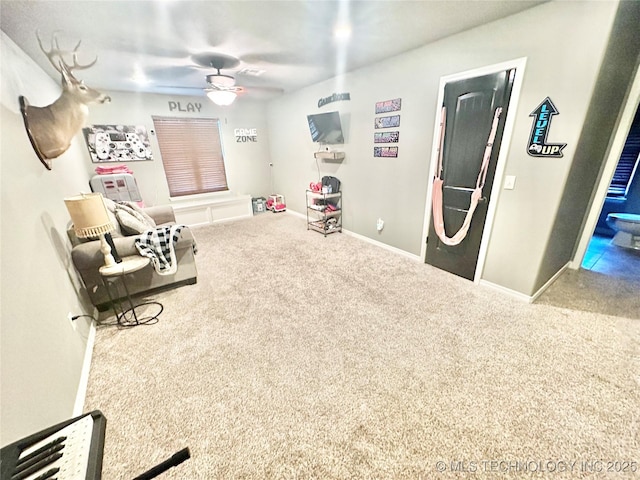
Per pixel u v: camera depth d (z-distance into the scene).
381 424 1.44
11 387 1.07
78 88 2.10
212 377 1.76
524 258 2.45
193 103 4.94
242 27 2.17
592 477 1.20
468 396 1.59
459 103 2.60
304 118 4.78
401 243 3.63
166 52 2.67
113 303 2.32
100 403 1.59
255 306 2.54
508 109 2.28
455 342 2.02
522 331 2.12
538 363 1.80
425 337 2.08
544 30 1.98
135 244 2.51
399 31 2.38
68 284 2.00
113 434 1.42
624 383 1.64
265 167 6.06
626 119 2.55
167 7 1.82
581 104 1.93
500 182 2.46
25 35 2.08
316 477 1.22
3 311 1.13
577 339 2.02
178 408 1.55
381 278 3.02
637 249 3.61
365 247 3.94
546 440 1.35
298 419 1.48
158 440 1.39
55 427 0.82
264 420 1.48
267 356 1.93
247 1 1.79
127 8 1.82
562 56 1.94
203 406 1.56
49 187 2.12
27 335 1.27
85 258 2.26
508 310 2.39
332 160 4.43
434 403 1.55
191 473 1.25
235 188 5.79
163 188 4.98
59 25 2.01
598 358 1.83
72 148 3.39
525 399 1.56
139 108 4.49
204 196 5.38
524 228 2.40
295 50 2.76
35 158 1.92
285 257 3.62
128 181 4.12
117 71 3.24
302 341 2.07
